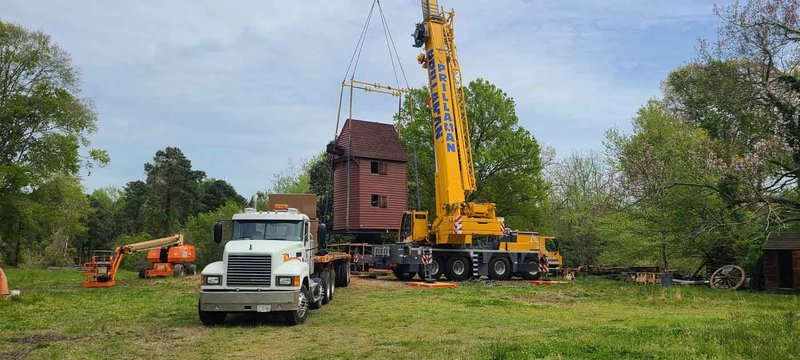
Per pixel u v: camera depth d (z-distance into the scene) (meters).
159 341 9.89
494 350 8.00
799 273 20.84
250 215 13.62
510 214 39.78
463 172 24.72
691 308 15.45
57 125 40.44
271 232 13.34
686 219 23.78
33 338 10.29
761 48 21.41
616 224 27.56
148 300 16.95
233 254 11.71
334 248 29.11
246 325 11.73
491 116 39.12
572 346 8.26
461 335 10.23
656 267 27.66
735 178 21.72
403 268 25.22
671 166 24.20
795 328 9.95
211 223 48.50
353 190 34.66
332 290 17.08
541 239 30.03
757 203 21.58
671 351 7.86
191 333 10.72
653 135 29.09
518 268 27.28
